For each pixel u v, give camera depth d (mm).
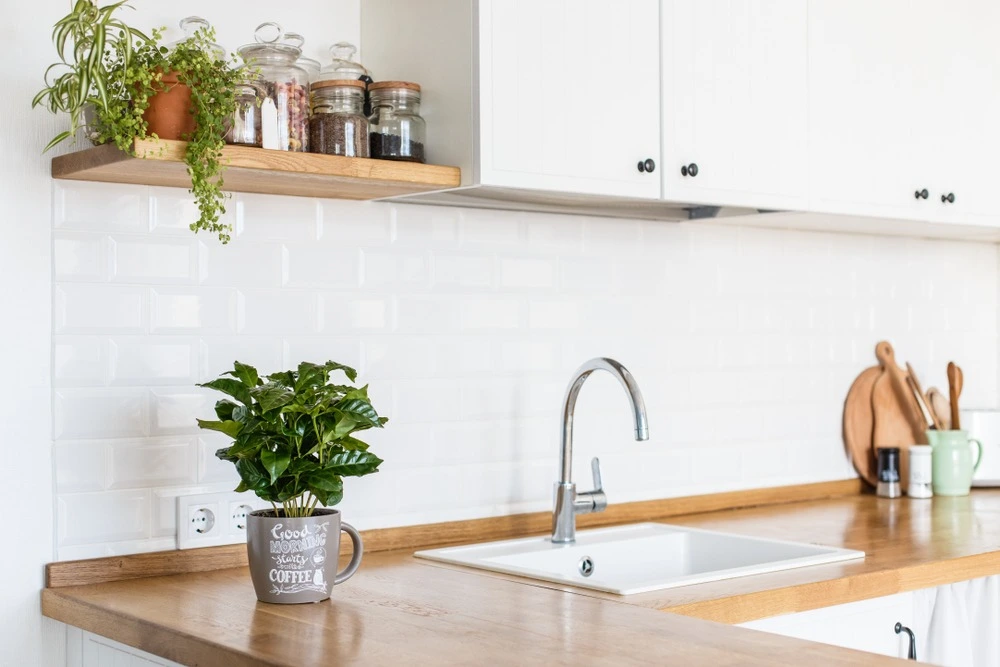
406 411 2426
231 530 2197
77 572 2021
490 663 1454
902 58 2818
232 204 2207
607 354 2750
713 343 2957
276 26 2084
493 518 2535
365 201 2371
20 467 1994
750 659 1466
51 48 2025
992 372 3674
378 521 2389
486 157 2098
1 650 1974
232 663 1542
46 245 2020
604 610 1784
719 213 2732
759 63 2516
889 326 3379
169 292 2141
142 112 1816
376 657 1490
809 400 3170
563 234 2676
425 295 2455
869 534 2553
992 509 2957
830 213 2670
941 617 2373
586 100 2232
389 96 2162
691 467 2902
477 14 2096
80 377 2051
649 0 2332
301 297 2289
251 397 1878
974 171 2992
